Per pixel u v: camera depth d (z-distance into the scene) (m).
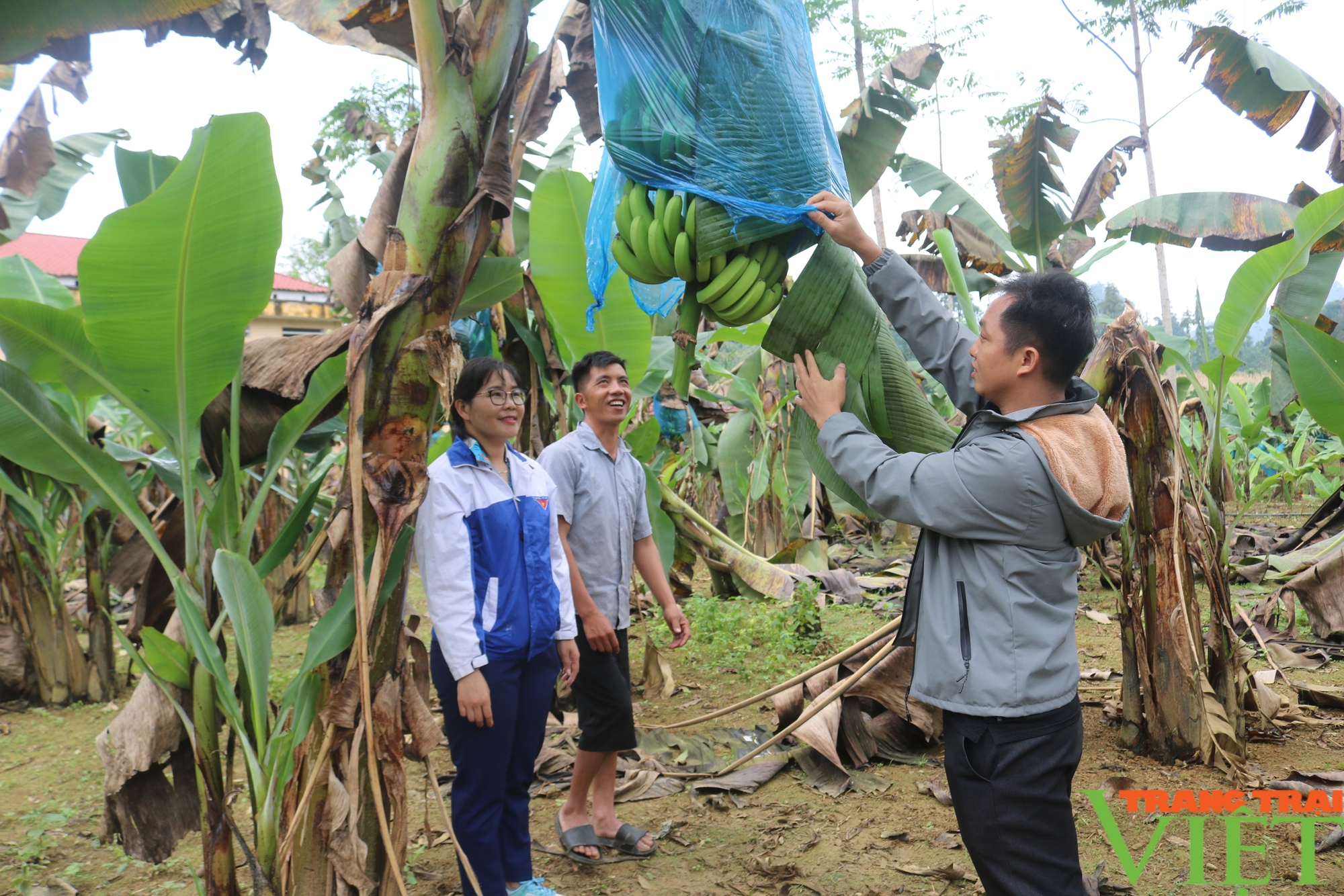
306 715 2.00
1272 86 4.94
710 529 5.35
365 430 1.99
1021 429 1.71
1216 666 3.52
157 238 1.79
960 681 1.71
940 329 2.06
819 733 3.43
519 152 4.32
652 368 5.34
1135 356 3.42
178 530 2.77
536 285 3.94
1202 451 4.15
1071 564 1.74
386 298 1.97
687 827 3.08
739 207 1.80
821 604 5.55
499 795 2.29
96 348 1.94
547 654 2.44
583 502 2.85
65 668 4.65
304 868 2.02
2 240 2.72
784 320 2.09
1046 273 1.76
